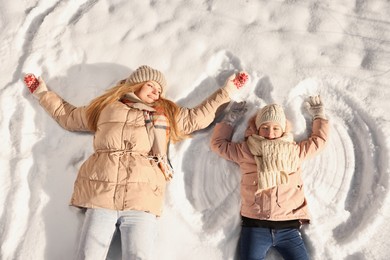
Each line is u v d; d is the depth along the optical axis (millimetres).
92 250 1951
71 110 2311
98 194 1991
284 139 2139
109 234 2004
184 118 2244
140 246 1982
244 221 2123
